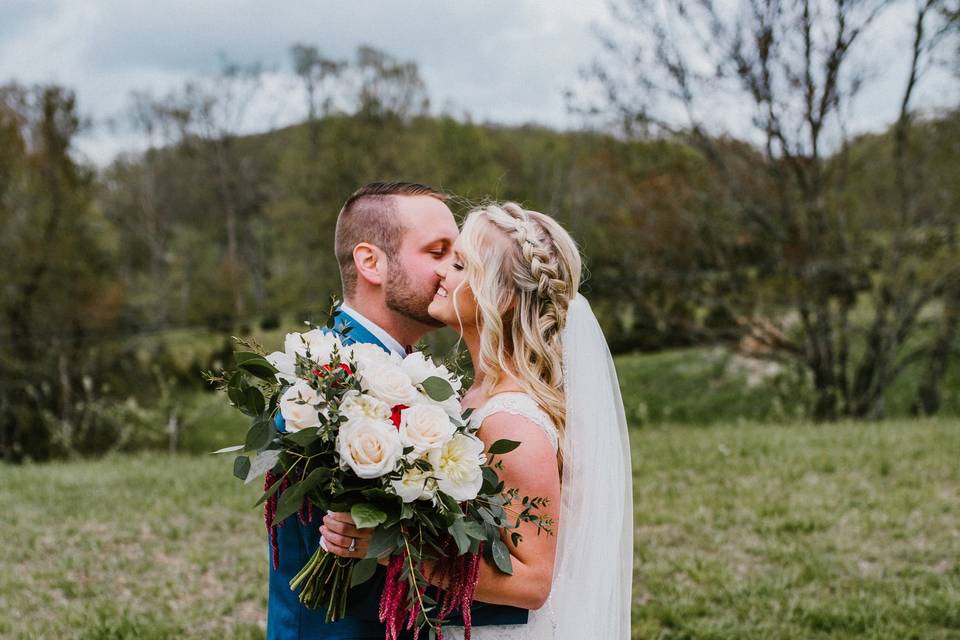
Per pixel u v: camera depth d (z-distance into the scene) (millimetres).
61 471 9195
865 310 16562
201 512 6941
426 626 2201
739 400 16828
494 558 1972
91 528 6617
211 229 35844
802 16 12500
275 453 1962
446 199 2719
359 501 1927
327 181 26969
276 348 2502
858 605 4727
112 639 4543
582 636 2248
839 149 14086
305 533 2154
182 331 25562
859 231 15609
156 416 17266
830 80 12742
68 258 21672
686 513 6469
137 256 33062
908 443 8383
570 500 2322
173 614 4898
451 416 2051
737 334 15750
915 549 5594
